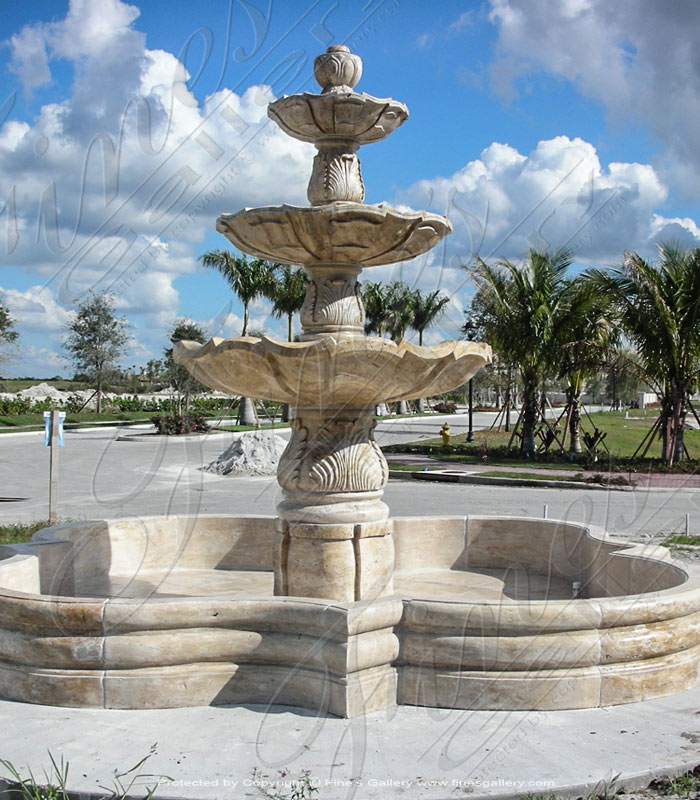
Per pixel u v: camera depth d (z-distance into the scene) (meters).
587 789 3.88
